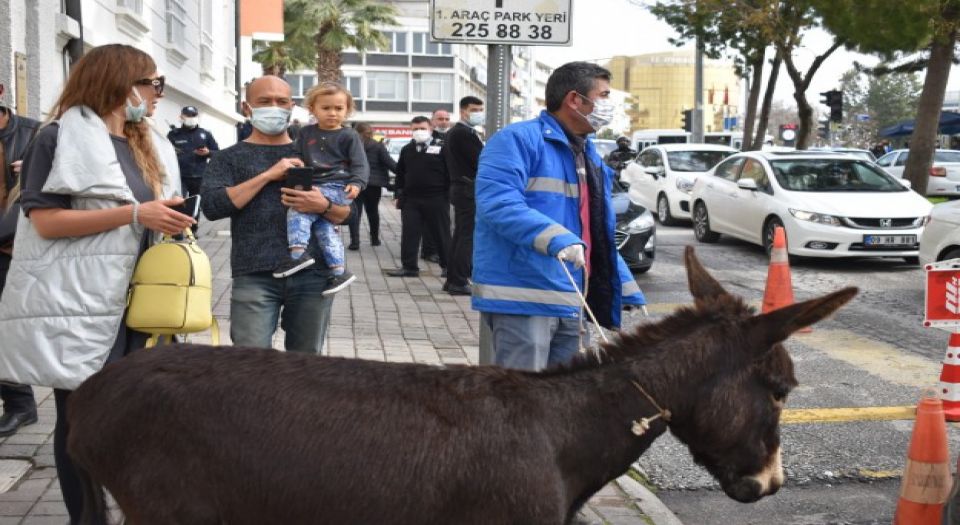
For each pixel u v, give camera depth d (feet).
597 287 15.74
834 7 68.64
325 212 16.06
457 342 29.09
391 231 60.03
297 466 9.02
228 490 9.11
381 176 49.75
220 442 9.05
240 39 90.84
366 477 9.03
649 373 10.02
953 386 22.65
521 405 9.65
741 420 9.95
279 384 9.25
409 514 9.08
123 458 9.20
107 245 12.77
